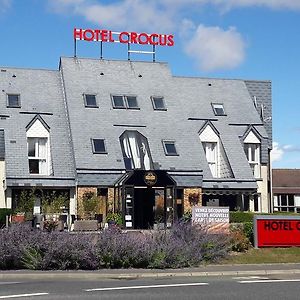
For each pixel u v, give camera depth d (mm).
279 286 15633
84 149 39219
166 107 43719
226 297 13414
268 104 50219
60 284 16281
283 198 72438
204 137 44156
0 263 20016
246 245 24938
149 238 21875
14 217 32719
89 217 37094
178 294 13914
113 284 16312
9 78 43719
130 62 46812
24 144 39438
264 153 45344
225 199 42906
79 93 42875
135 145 40625
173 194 36156
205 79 48844
